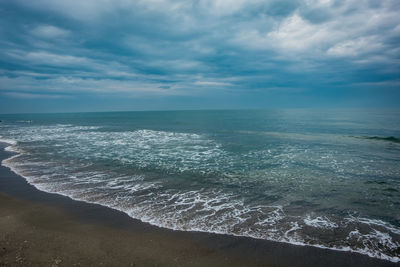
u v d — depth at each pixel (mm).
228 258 4289
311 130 29328
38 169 10859
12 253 4289
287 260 4234
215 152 15266
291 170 10734
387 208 6590
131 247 4582
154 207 6613
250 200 7207
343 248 4613
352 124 36344
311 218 5953
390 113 71625
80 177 9617
